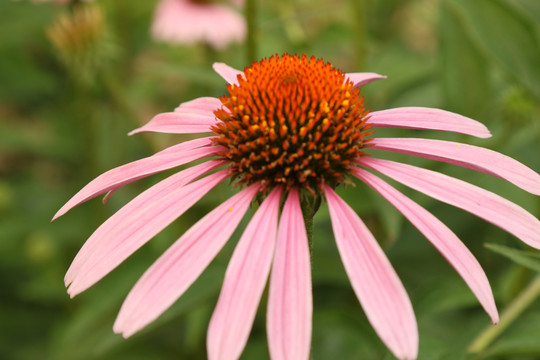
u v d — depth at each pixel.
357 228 0.25
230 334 0.23
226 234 0.25
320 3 0.50
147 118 0.51
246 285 0.24
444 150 0.26
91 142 0.45
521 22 0.31
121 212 0.25
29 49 0.56
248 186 0.26
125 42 0.53
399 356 0.23
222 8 0.51
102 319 0.33
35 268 0.46
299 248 0.24
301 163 0.26
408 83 0.39
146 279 0.24
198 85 0.48
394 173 0.26
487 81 0.33
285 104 0.26
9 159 0.65
